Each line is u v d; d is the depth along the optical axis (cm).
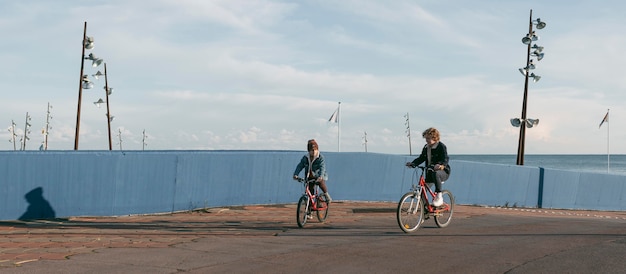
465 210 1449
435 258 655
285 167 1451
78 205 1145
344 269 590
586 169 15950
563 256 673
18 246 723
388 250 708
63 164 1129
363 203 1523
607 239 820
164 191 1236
